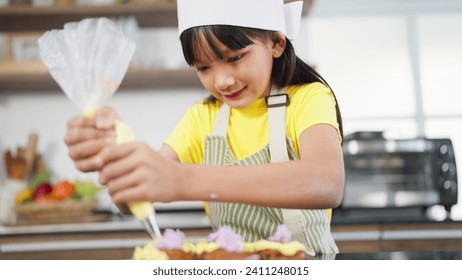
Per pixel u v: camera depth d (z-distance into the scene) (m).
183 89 3.03
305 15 3.08
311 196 0.72
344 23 3.12
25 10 2.79
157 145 3.01
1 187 2.93
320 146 0.89
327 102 0.98
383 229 2.27
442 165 2.50
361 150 2.52
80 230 2.33
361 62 3.12
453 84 3.12
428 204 2.50
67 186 2.56
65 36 0.67
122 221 2.48
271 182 0.70
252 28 0.89
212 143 1.10
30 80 2.87
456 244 2.25
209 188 0.66
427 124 3.12
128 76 2.80
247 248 0.71
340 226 2.27
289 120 1.01
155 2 2.85
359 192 2.52
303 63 1.07
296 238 1.00
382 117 3.11
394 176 2.52
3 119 2.99
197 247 0.70
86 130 0.63
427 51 3.13
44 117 3.00
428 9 3.12
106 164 0.61
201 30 0.87
